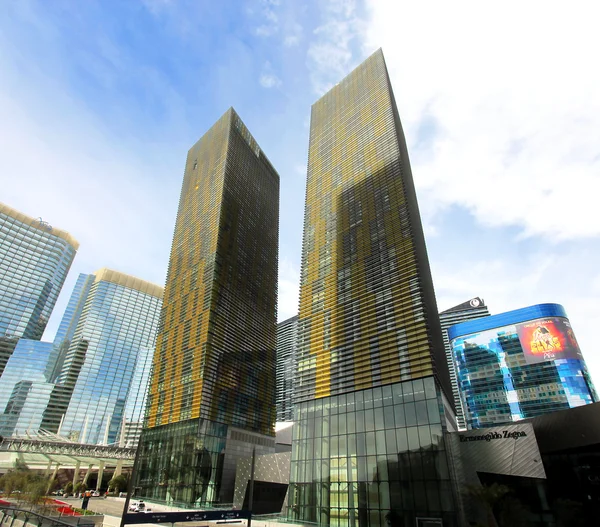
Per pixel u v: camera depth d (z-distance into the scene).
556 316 164.00
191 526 42.16
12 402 191.00
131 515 25.94
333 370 57.44
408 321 52.31
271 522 46.72
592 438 34.56
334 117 96.62
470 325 186.25
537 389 155.62
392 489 42.38
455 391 198.50
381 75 90.69
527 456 37.94
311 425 55.19
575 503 35.69
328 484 48.25
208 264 91.69
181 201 121.81
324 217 78.38
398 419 46.03
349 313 60.75
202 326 82.69
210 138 128.00
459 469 41.00
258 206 118.50
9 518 36.06
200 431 70.88
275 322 107.94
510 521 36.28
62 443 84.62
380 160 73.75
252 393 88.56
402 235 60.44
